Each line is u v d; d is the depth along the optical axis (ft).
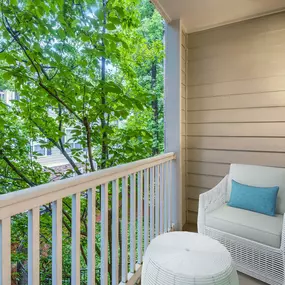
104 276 4.62
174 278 3.98
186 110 10.55
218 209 7.51
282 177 7.51
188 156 10.64
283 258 5.69
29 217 2.96
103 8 6.77
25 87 8.06
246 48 9.32
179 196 9.27
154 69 14.76
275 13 8.73
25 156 10.01
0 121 7.68
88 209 4.16
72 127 10.10
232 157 9.70
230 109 9.69
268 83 8.93
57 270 3.42
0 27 6.52
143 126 11.91
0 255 2.55
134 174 5.86
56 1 6.55
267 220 6.51
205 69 10.17
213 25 9.75
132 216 5.82
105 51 7.16
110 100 8.27
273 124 8.88
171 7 8.37
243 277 6.48
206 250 4.78
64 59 7.97
